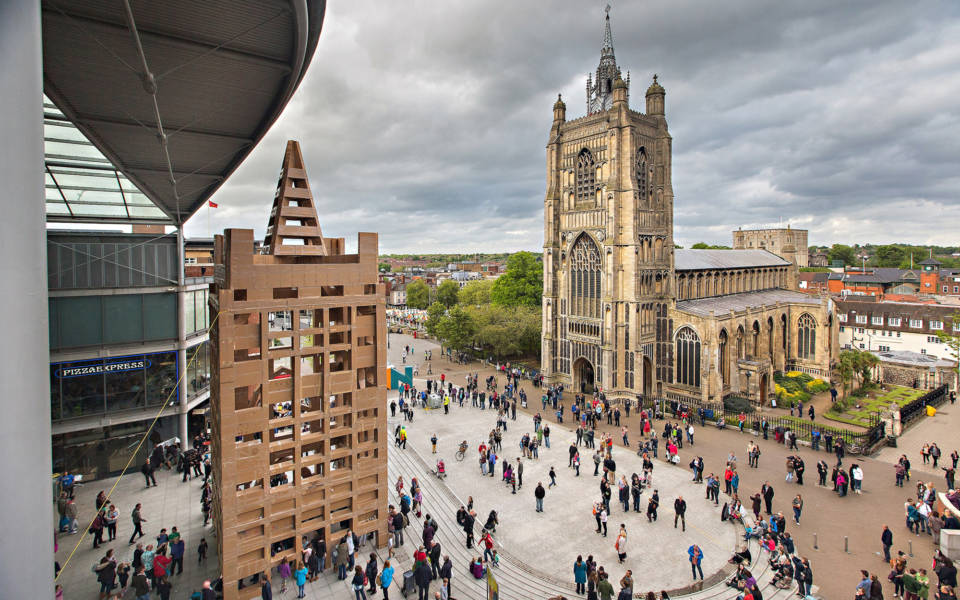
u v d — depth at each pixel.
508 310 88.88
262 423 23.88
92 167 37.91
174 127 29.77
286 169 26.30
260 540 23.59
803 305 74.25
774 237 111.00
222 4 18.31
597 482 38.47
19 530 10.09
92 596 22.97
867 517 32.88
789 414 58.00
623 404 60.47
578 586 25.16
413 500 31.66
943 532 27.34
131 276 38.75
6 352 9.88
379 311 27.38
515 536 30.81
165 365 40.50
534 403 61.38
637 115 60.88
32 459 10.29
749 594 21.92
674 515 33.50
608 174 60.47
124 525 30.06
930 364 69.38
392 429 50.28
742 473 40.06
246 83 25.02
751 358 65.12
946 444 46.50
